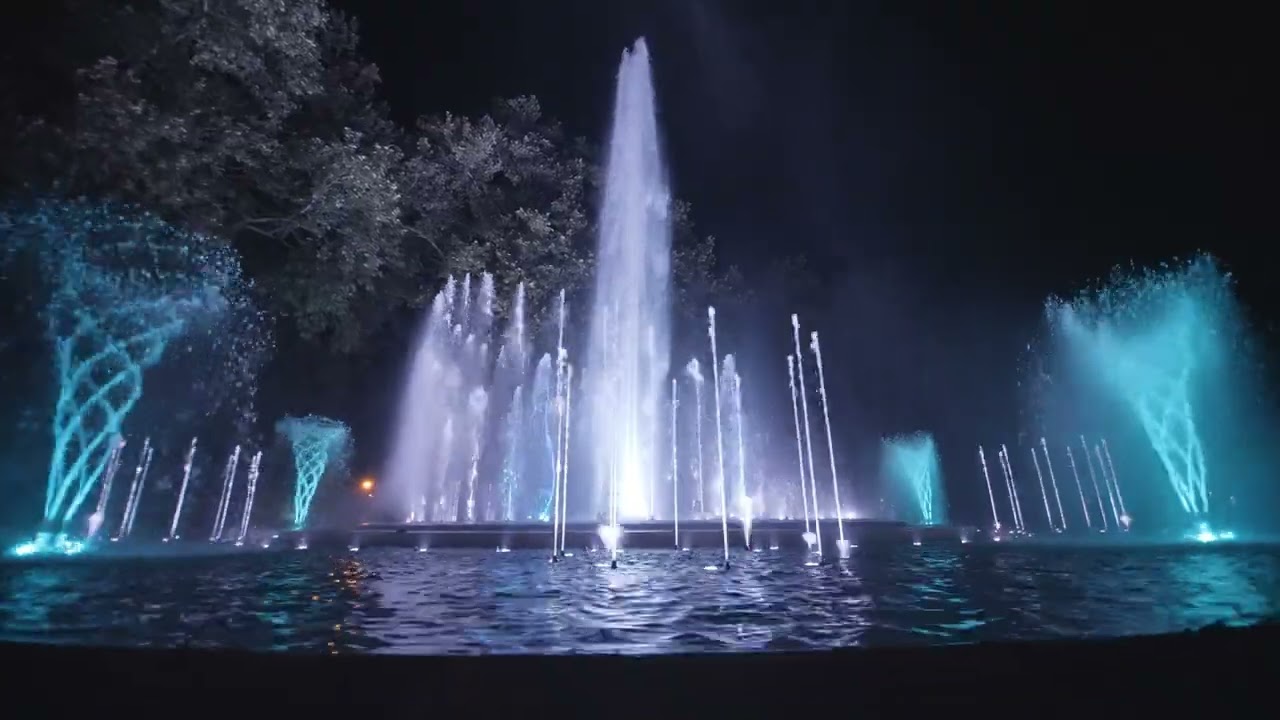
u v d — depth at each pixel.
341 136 16.58
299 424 18.28
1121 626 4.38
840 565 8.25
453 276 18.56
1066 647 2.89
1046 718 2.48
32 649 2.79
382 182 14.84
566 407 18.30
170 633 4.24
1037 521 22.97
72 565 8.09
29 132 11.64
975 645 2.87
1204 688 2.64
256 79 13.91
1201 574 7.17
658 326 19.92
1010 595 5.69
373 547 10.79
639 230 19.66
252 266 16.11
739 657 2.72
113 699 2.55
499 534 10.71
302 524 17.92
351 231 15.06
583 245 19.52
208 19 13.03
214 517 15.66
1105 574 7.23
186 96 13.30
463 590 6.08
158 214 12.95
